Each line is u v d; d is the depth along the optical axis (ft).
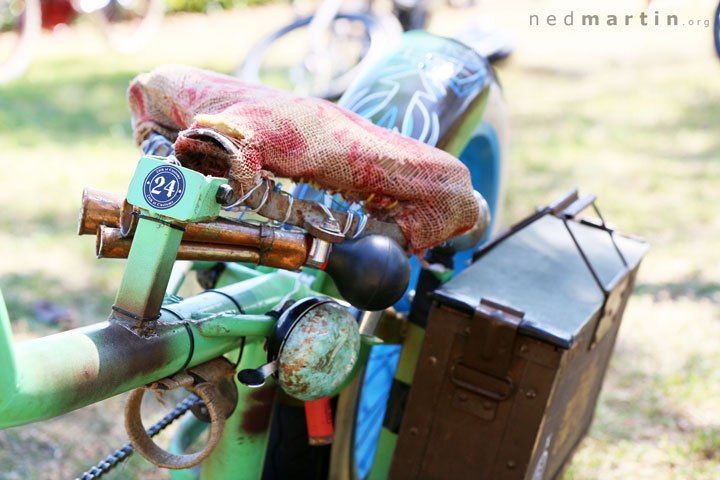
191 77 4.27
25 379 3.01
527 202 15.33
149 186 3.22
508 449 4.93
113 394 3.37
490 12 42.27
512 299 5.10
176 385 3.68
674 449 8.03
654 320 10.83
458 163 4.43
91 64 27.73
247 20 40.45
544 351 4.72
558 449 6.03
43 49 30.30
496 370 4.84
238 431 4.63
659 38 38.75
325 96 16.39
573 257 5.87
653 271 12.46
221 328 3.79
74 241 12.47
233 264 5.27
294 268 3.88
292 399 5.20
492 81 6.49
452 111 5.82
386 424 5.72
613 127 22.40
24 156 16.40
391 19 20.07
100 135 18.60
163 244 3.27
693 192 16.56
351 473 5.74
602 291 5.42
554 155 19.22
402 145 4.25
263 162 3.55
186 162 3.45
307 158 3.74
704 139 21.24
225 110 3.70
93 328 3.36
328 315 4.09
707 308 11.22
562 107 24.86
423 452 5.22
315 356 3.97
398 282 3.99
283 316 4.05
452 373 4.99
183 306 3.87
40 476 7.13
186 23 38.91
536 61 33.01
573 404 5.87
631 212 15.07
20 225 12.86
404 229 4.31
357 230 4.10
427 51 6.18
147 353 3.44
